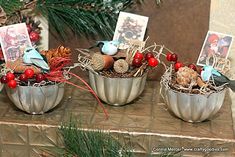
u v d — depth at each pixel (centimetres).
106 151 56
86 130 60
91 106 68
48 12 73
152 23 74
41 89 63
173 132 62
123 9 74
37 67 63
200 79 63
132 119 65
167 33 74
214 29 74
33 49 65
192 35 74
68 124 61
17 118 64
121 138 62
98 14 72
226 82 63
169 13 73
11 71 63
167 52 75
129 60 67
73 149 57
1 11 68
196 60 75
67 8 71
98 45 69
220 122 65
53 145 64
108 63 65
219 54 69
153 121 64
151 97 71
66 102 69
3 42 67
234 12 72
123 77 65
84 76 77
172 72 66
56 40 76
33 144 64
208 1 72
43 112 66
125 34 72
